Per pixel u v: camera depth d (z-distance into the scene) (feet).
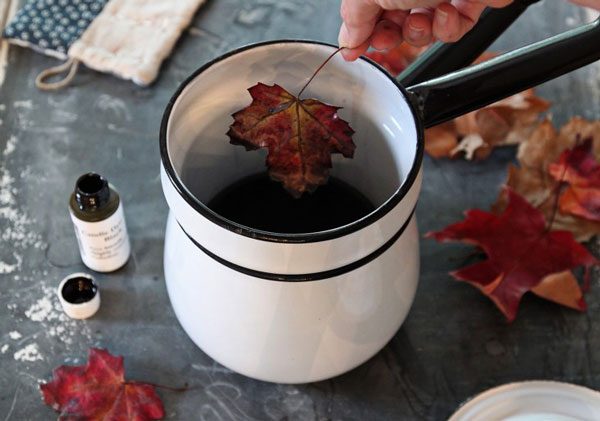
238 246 1.55
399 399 1.89
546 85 2.32
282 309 1.64
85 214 1.93
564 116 2.27
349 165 1.87
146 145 2.21
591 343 1.96
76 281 1.99
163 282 2.03
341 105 1.79
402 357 1.94
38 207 2.11
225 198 1.86
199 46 2.37
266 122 1.68
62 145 2.20
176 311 1.83
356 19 1.65
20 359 1.92
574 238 2.04
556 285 1.97
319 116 1.68
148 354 1.94
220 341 1.75
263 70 1.75
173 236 1.71
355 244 1.56
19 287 2.01
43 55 2.34
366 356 1.81
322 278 1.60
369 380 1.91
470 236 2.00
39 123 2.23
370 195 1.88
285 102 1.67
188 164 1.78
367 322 1.73
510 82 1.72
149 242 2.08
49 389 1.86
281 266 1.56
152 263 2.06
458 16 1.63
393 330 1.81
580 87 2.32
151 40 2.33
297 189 1.70
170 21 2.36
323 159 1.70
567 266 1.98
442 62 1.83
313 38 2.40
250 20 2.43
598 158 2.10
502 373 1.93
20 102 2.26
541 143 2.10
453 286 2.02
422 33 1.69
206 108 1.75
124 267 2.05
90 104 2.27
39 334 1.95
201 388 1.90
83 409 1.84
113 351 1.94
